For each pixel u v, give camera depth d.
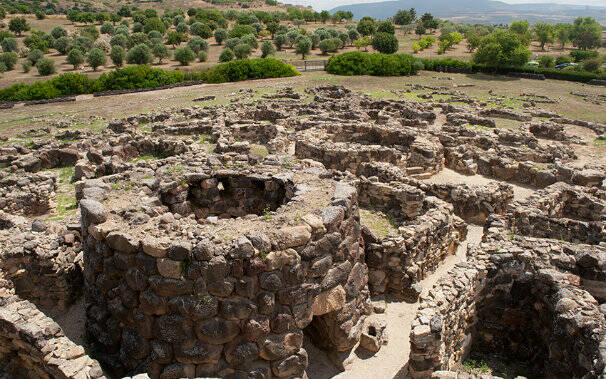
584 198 20.47
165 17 166.88
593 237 16.06
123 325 11.80
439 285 12.52
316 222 11.43
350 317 12.81
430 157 27.80
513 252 13.62
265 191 17.05
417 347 10.94
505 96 55.41
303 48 98.88
